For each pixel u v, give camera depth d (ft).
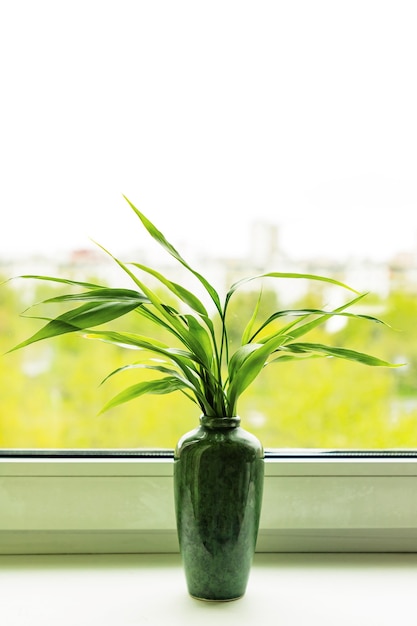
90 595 4.57
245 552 4.53
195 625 4.30
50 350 5.20
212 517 4.47
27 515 5.01
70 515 5.02
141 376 5.22
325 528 5.07
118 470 5.02
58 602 4.50
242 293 5.23
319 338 5.24
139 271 5.20
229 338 5.22
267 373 5.22
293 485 5.06
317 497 5.06
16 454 5.07
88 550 5.06
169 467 5.04
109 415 5.21
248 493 4.50
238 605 4.49
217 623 4.31
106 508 5.02
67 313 4.41
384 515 5.07
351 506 5.07
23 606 4.46
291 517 5.06
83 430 5.21
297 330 4.72
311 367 5.23
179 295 4.58
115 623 4.31
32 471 5.00
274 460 5.07
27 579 4.74
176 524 4.73
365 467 5.06
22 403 5.19
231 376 4.56
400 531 5.10
